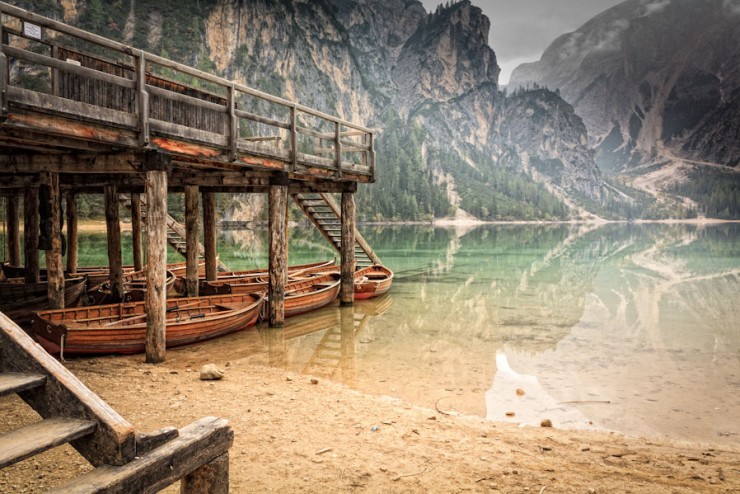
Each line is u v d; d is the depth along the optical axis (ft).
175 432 9.53
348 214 53.83
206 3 636.07
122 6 569.23
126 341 30.94
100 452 8.46
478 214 633.61
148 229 28.84
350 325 45.32
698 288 72.74
